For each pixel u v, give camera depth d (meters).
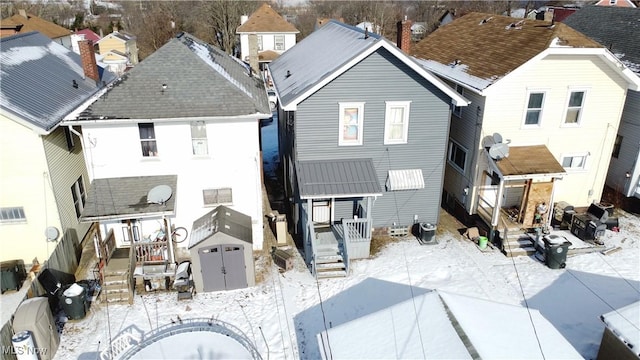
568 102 20.81
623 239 21.23
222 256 17.22
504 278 18.56
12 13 92.56
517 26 23.42
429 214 21.34
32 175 17.69
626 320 13.20
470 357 10.81
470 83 21.03
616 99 21.08
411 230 21.61
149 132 17.95
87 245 20.78
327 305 17.03
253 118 17.94
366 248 19.64
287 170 24.00
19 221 18.28
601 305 17.03
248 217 19.31
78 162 21.12
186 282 17.19
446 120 19.67
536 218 20.84
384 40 17.64
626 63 23.27
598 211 21.78
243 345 14.59
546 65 19.89
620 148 23.64
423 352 11.27
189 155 18.38
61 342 15.20
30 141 17.20
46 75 21.64
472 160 21.55
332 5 112.56
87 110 17.25
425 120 19.58
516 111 20.58
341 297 17.44
